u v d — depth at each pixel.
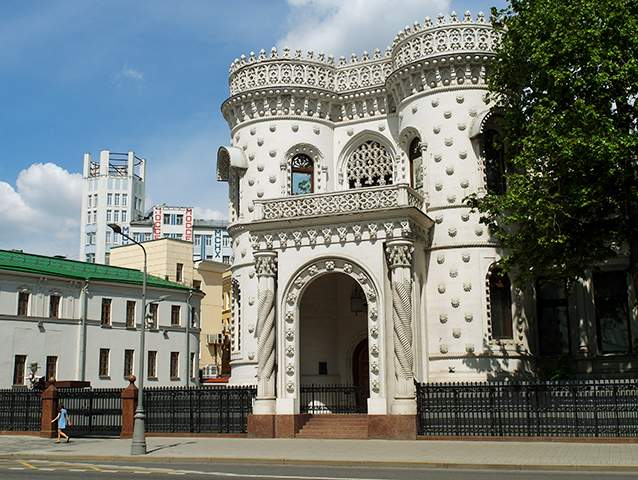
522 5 30.70
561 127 27.34
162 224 137.62
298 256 32.66
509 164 35.12
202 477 19.52
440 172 35.25
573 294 34.84
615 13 27.11
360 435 30.45
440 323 34.00
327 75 40.31
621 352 34.19
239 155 39.53
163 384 70.25
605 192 27.88
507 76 31.28
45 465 24.56
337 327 37.22
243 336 38.44
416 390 29.98
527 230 29.00
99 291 66.12
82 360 63.09
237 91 40.19
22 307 60.09
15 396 38.59
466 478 18.53
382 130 39.34
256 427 31.39
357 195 32.28
